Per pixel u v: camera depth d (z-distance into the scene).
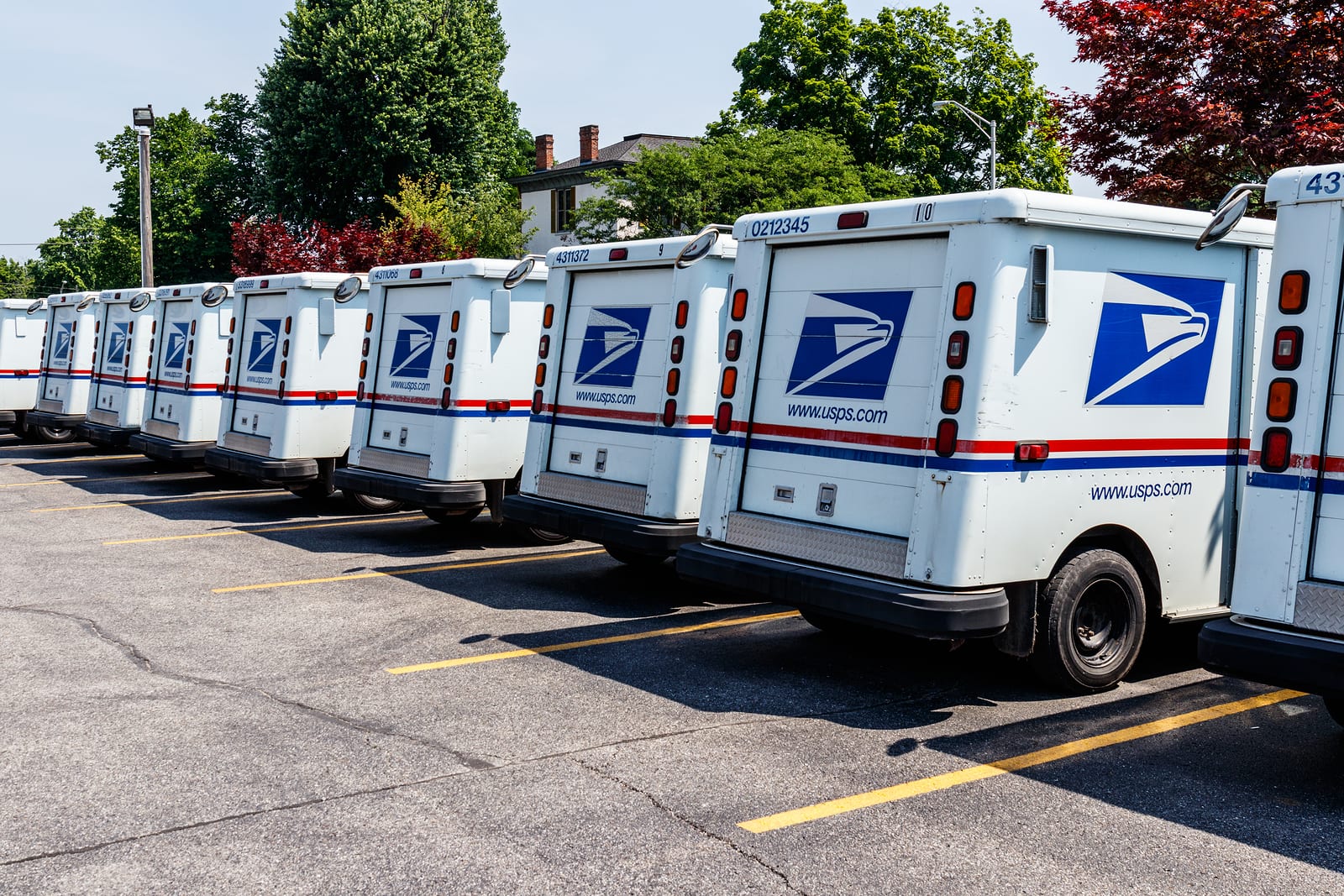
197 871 4.23
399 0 42.72
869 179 35.66
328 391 12.77
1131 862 4.42
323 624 7.97
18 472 16.77
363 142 41.44
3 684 6.45
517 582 9.59
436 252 28.20
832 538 6.55
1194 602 6.93
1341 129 10.87
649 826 4.68
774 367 7.09
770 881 4.21
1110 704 6.46
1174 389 6.66
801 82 40.56
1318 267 5.09
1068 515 6.28
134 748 5.47
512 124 58.28
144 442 15.24
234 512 13.20
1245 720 6.18
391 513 13.30
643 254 8.87
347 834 4.56
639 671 7.00
